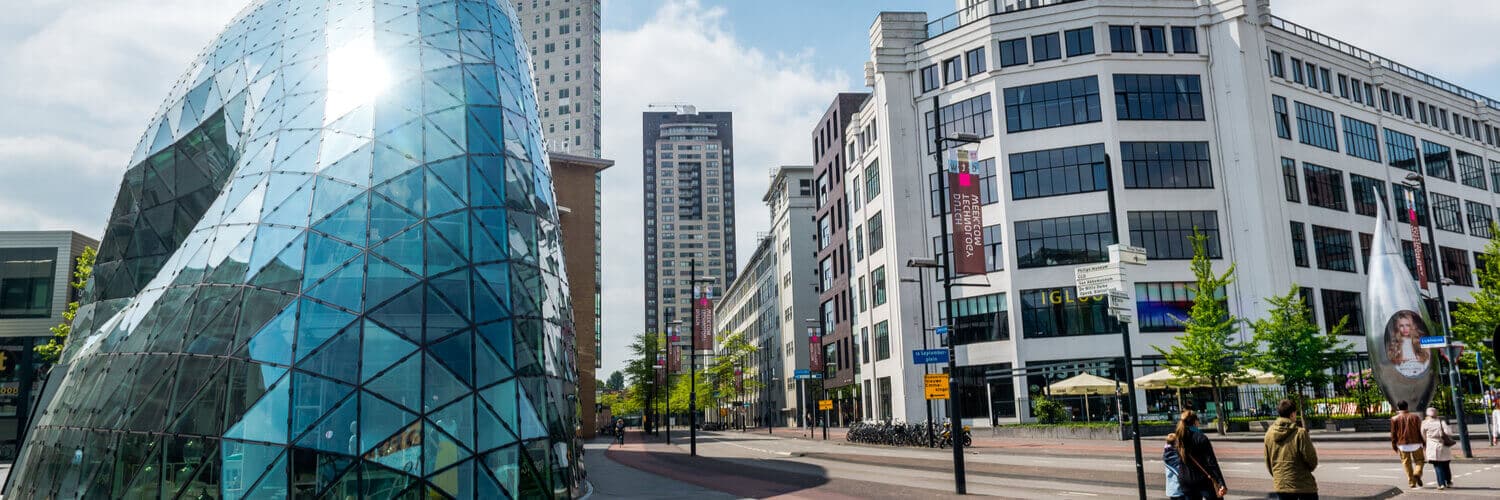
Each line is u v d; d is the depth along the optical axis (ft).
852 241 229.25
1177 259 164.04
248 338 58.54
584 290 219.61
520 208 71.92
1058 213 168.35
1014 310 167.94
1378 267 107.65
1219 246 165.07
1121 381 160.04
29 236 181.98
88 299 79.97
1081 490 65.41
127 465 58.23
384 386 57.26
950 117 182.39
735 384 325.21
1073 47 172.86
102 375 65.87
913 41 190.90
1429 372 103.19
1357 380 144.46
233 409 56.39
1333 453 89.45
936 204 182.39
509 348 63.41
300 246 61.72
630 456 132.16
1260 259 162.20
